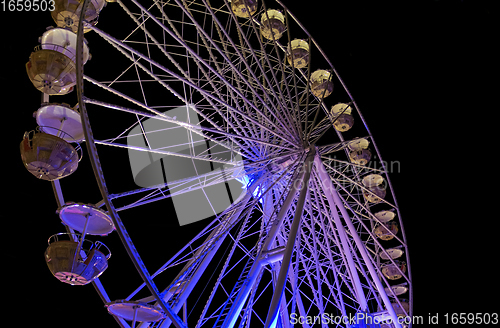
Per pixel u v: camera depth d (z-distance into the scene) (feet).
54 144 26.78
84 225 28.32
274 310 23.73
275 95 34.37
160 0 34.37
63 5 32.50
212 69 30.35
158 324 29.14
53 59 28.89
